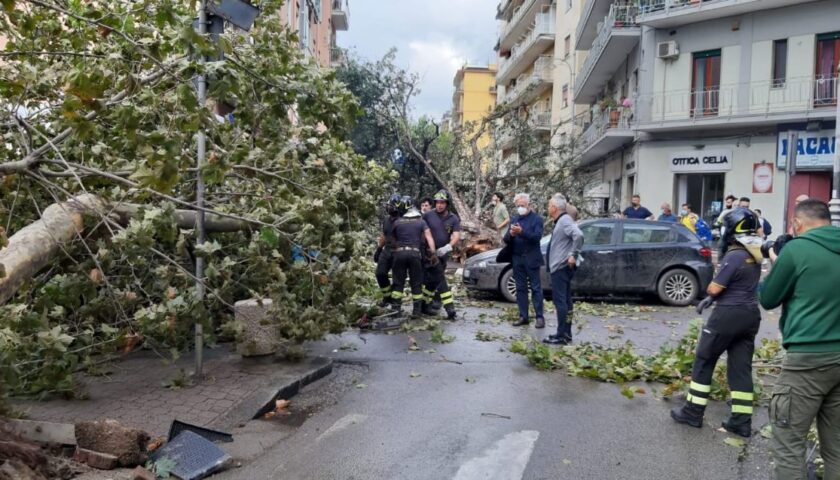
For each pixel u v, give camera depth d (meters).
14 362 4.30
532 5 46.00
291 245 5.89
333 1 44.16
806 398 3.47
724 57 24.03
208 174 4.84
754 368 6.88
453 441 4.77
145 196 4.93
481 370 6.85
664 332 9.27
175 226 4.96
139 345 7.02
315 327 6.27
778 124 22.81
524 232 9.16
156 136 4.20
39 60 5.96
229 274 5.85
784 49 22.86
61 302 5.16
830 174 22.33
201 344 6.03
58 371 4.82
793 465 3.50
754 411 5.62
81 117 4.19
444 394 5.97
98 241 5.14
